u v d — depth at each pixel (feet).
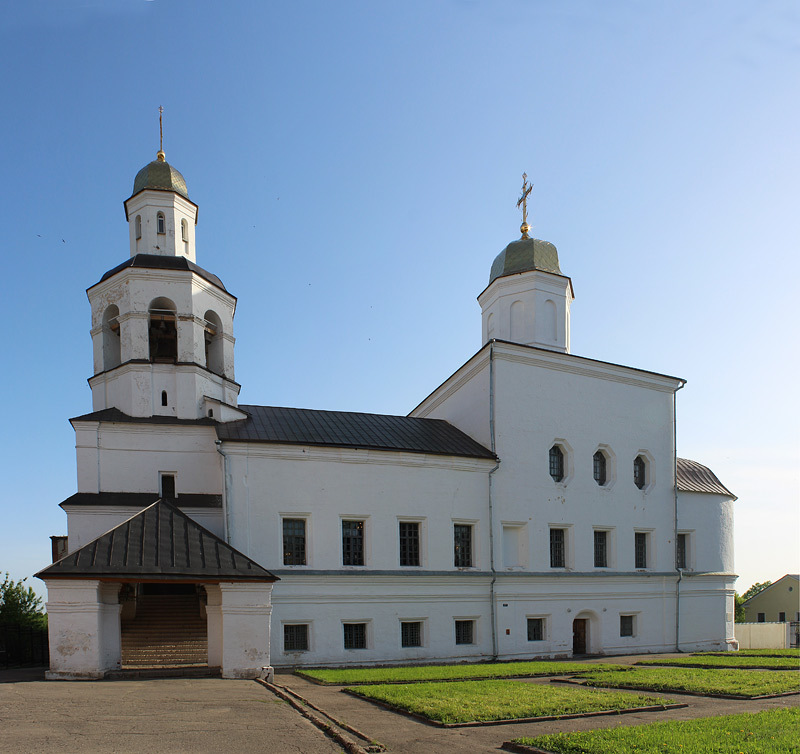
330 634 94.68
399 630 99.25
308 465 98.84
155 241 111.24
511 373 116.37
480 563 107.45
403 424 119.85
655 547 125.29
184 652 84.02
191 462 102.22
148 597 101.60
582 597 114.73
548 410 118.62
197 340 106.52
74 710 49.73
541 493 114.83
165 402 103.24
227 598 74.43
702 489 135.23
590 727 48.70
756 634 151.23
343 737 43.27
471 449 112.06
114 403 104.01
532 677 79.41
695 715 53.01
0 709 49.55
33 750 37.55
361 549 100.83
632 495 124.67
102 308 107.96
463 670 83.20
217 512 99.76
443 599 103.09
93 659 69.67
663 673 79.41
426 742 44.27
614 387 127.03
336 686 71.15
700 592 128.57
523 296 135.23
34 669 86.22
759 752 38.22
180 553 75.82
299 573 94.22
